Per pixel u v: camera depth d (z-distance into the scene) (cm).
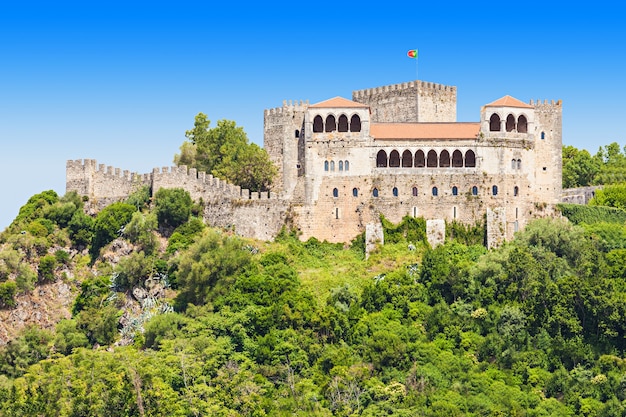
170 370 15200
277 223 18912
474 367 15488
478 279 17062
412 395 14775
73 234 19575
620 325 15888
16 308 18050
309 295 16838
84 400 14662
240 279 17175
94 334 17450
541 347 15850
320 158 19062
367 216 18838
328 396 14912
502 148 19050
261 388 15075
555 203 19550
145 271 18100
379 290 16850
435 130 19462
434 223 18688
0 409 14938
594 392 15012
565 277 16612
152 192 19800
